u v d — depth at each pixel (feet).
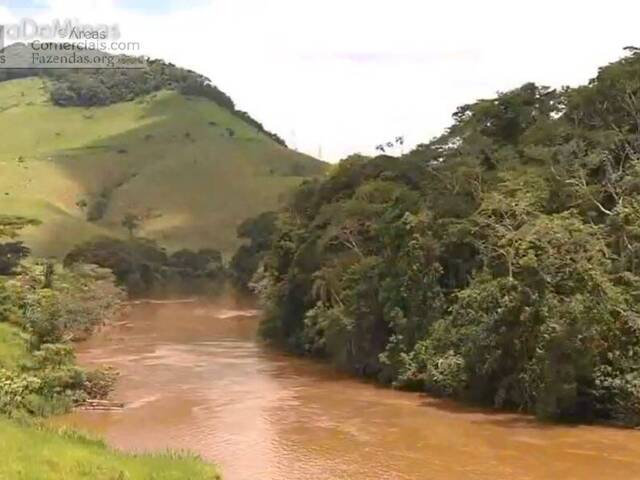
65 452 69.56
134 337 280.31
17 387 128.16
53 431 84.84
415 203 189.67
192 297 474.08
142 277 479.82
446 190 187.32
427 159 221.66
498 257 155.53
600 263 140.15
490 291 147.43
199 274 517.96
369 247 202.49
